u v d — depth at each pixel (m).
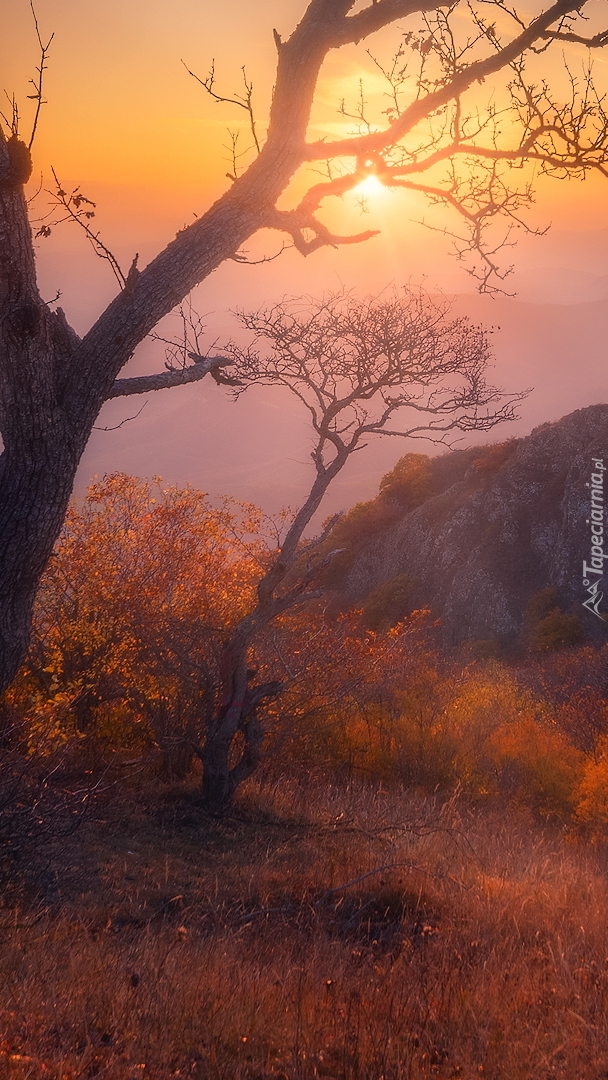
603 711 18.52
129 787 8.77
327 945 4.73
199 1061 3.01
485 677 23.27
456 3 3.95
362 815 8.69
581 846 9.93
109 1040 3.14
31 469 3.65
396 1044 3.20
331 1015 3.46
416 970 4.18
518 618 58.09
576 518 58.38
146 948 4.41
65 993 3.67
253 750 8.95
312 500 8.22
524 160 4.18
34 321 3.46
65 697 7.82
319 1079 2.92
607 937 4.91
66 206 3.52
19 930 4.74
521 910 5.32
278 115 3.91
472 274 4.38
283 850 7.30
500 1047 3.23
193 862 6.84
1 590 3.66
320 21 3.81
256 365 7.36
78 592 10.38
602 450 61.09
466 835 8.20
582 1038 3.35
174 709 10.02
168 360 4.92
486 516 64.19
